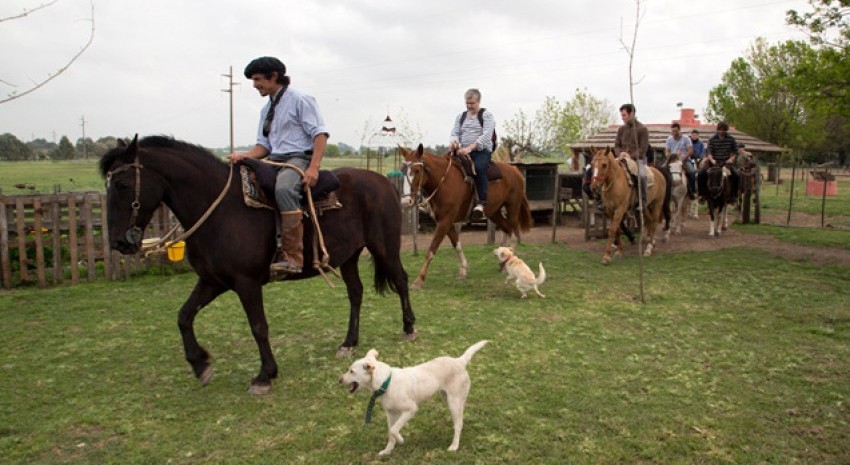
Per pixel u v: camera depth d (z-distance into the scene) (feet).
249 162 16.87
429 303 26.68
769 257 36.76
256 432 14.51
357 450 13.65
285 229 16.75
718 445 13.78
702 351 20.10
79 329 22.80
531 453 13.42
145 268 33.14
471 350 14.24
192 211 16.26
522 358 19.42
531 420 14.97
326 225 18.45
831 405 15.84
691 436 14.15
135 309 25.63
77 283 30.99
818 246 40.86
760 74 124.16
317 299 27.22
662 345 20.70
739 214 58.80
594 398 16.30
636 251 40.32
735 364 18.84
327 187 18.10
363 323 23.48
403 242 45.91
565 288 29.27
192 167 16.21
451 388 13.73
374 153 130.21
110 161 15.61
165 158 15.90
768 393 16.63
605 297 27.43
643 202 36.50
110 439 14.26
